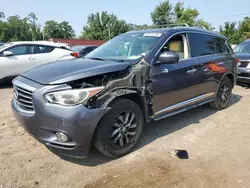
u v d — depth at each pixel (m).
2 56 7.97
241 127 4.52
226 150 3.63
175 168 3.14
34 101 2.97
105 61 3.68
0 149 3.56
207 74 4.78
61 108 2.86
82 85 3.02
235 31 42.75
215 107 5.43
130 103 3.34
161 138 4.01
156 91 3.72
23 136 4.00
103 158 3.38
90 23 55.88
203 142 3.89
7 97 6.62
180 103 4.24
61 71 3.22
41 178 2.93
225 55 5.43
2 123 4.54
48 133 2.97
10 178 2.91
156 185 2.80
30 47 8.52
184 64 4.22
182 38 4.43
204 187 2.77
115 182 2.86
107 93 3.10
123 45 4.24
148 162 3.28
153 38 4.05
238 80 7.88
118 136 3.29
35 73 3.33
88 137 2.96
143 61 3.57
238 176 2.98
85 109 2.91
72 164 3.22
